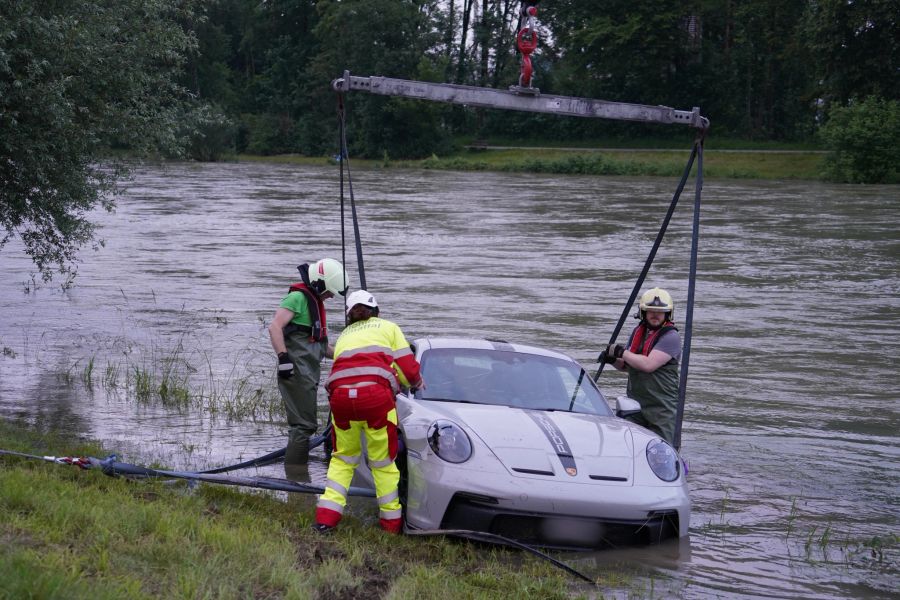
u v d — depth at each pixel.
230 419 9.83
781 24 88.31
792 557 6.45
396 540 6.16
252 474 7.98
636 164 74.31
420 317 15.89
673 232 31.98
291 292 8.27
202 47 101.88
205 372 11.96
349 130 95.56
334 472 6.26
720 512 7.44
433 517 6.26
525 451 6.43
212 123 13.22
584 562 6.13
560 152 88.50
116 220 33.91
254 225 32.75
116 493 6.04
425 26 96.19
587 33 89.12
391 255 25.08
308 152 100.06
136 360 12.53
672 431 8.19
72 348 13.23
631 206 43.34
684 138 90.88
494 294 18.66
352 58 95.94
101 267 21.92
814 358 13.62
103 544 4.91
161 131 12.30
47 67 10.92
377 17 94.19
